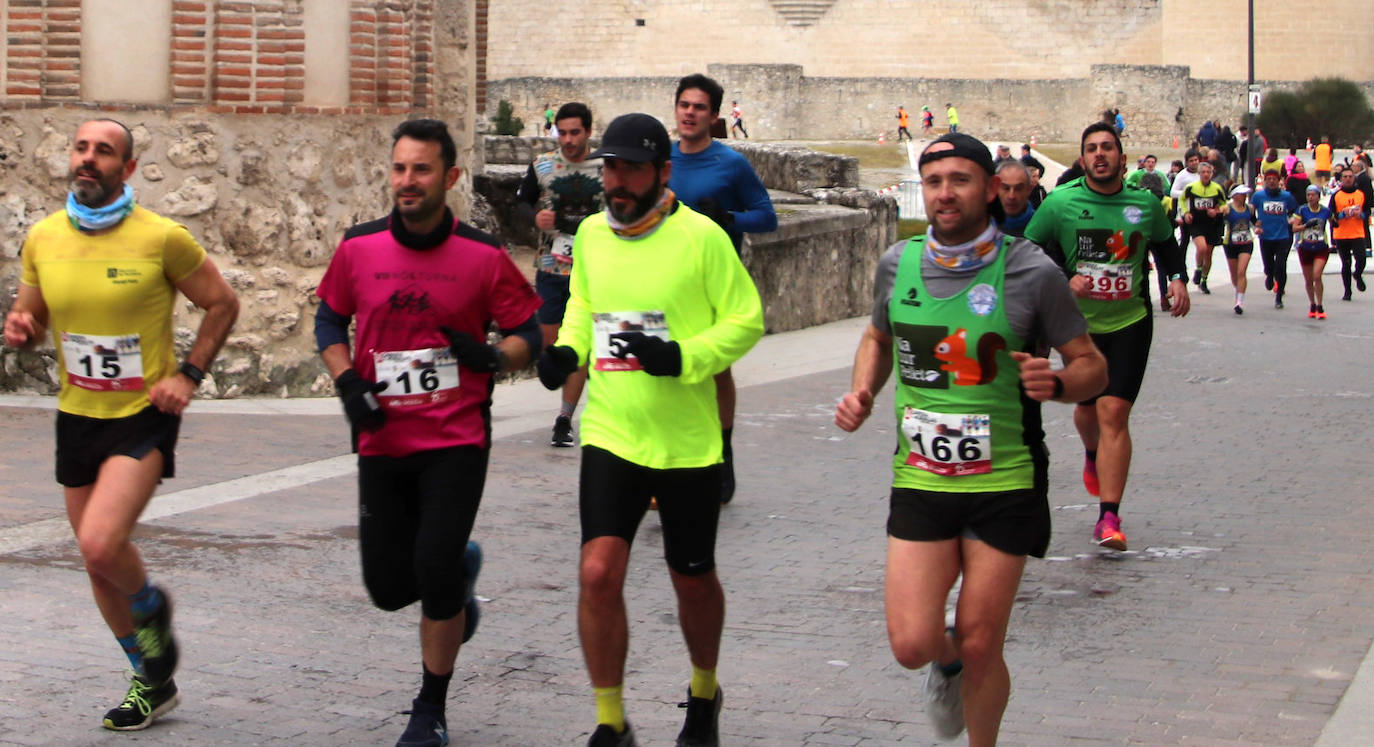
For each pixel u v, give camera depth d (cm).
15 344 565
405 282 539
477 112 1916
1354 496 988
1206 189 2278
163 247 562
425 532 534
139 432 565
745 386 1430
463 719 587
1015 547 492
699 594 545
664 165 553
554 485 1002
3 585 739
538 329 561
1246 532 897
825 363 1573
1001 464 496
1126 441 867
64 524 858
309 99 1324
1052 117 6825
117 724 561
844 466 1088
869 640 697
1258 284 2456
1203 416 1280
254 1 1282
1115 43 7144
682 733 551
